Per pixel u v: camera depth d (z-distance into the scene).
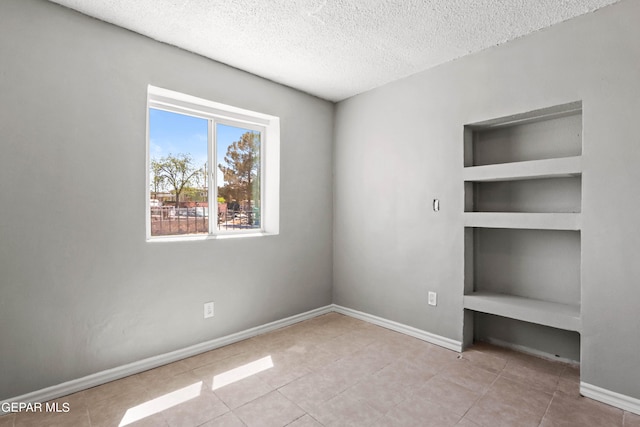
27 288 1.85
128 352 2.22
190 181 2.73
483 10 1.96
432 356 2.51
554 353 2.45
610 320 1.92
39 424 1.69
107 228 2.12
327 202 3.57
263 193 3.24
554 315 2.13
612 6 1.91
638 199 1.84
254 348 2.66
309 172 3.39
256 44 2.38
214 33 2.24
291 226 3.23
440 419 1.75
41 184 1.89
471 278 2.70
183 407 1.85
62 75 1.95
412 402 1.90
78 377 2.02
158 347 2.36
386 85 3.12
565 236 2.38
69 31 1.97
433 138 2.77
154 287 2.34
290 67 2.77
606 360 1.92
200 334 2.58
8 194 1.79
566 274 2.38
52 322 1.93
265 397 1.95
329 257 3.59
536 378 2.18
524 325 2.59
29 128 1.85
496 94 2.39
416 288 2.89
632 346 1.84
